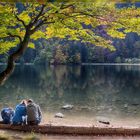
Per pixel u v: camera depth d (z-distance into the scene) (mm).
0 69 91562
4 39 15398
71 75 77625
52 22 13117
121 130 13961
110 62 161250
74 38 14773
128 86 51531
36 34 15062
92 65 141250
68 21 13086
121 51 166000
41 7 12719
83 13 12422
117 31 13562
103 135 13688
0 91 42062
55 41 149625
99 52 157125
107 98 36594
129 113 26484
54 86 51000
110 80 62969
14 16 12844
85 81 60812
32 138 12828
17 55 13562
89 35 14242
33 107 15211
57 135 13477
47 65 141625
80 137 13234
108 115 25391
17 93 40312
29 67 122875
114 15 12586
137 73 85750
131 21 12648
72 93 41625
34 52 154000
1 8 12102
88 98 36406
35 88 47344
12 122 15266
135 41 168625
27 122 15102
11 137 12836
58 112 26203
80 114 25438
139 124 21734
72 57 146125
